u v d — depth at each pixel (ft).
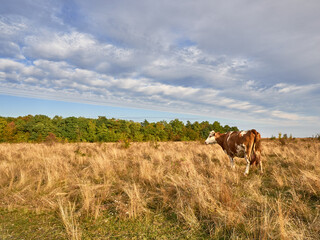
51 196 14.73
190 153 34.78
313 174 16.14
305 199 13.02
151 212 11.96
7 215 12.03
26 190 16.11
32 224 10.81
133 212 11.62
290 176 18.02
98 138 158.20
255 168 23.32
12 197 14.51
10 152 37.58
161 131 198.90
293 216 10.70
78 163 28.86
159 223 10.61
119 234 9.55
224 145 26.45
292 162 23.84
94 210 12.11
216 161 29.35
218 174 18.57
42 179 19.17
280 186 15.60
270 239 8.34
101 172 22.29
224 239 8.63
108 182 17.65
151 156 33.30
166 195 13.85
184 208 11.76
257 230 9.06
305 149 33.96
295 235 8.04
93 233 9.70
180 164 24.08
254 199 12.89
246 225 9.62
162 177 18.81
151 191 15.55
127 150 46.62
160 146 57.26
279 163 24.26
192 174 17.57
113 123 215.10
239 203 11.71
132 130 212.23
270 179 18.44
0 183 17.84
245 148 22.48
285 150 33.76
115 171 22.61
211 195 12.57
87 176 20.95
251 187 14.66
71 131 178.70
